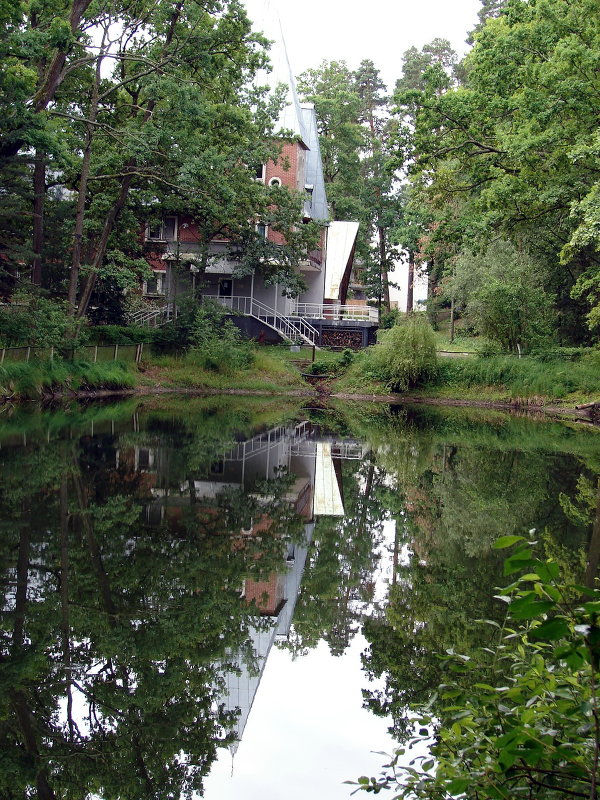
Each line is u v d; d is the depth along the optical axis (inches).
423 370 1672.0
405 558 436.5
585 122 1055.6
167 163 1480.1
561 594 117.6
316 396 1683.1
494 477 701.3
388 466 764.6
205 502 557.6
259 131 1674.5
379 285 2805.1
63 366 1301.7
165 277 2082.9
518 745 132.6
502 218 1186.6
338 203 2581.2
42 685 266.4
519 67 1086.4
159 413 1163.3
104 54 1248.8
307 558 430.3
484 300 1651.1
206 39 1322.6
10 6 1023.6
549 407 1496.1
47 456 687.1
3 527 446.3
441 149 1138.7
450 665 174.6
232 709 257.3
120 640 303.1
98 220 1546.5
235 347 1731.1
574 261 1614.2
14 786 213.0
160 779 218.5
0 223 1220.5
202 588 366.9
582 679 152.8
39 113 1083.3
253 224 1827.0
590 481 676.1
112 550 414.6
